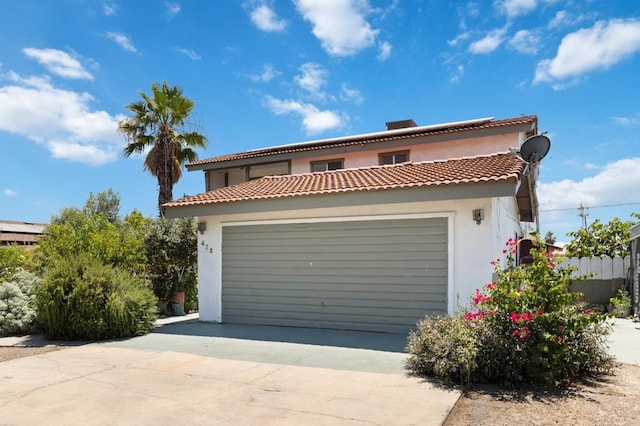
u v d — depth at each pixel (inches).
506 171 338.0
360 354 291.4
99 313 357.4
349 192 369.1
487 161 423.8
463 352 216.7
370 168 532.7
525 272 235.1
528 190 494.0
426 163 488.7
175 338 358.6
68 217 699.4
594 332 236.5
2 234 716.0
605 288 570.9
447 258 351.3
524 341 216.4
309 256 407.5
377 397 200.2
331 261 397.4
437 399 195.6
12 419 179.5
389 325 369.7
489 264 335.3
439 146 619.8
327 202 380.5
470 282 340.5
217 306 448.5
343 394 205.8
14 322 374.9
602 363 232.2
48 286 363.6
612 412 177.3
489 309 234.1
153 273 529.3
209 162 770.2
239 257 441.7
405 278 366.3
